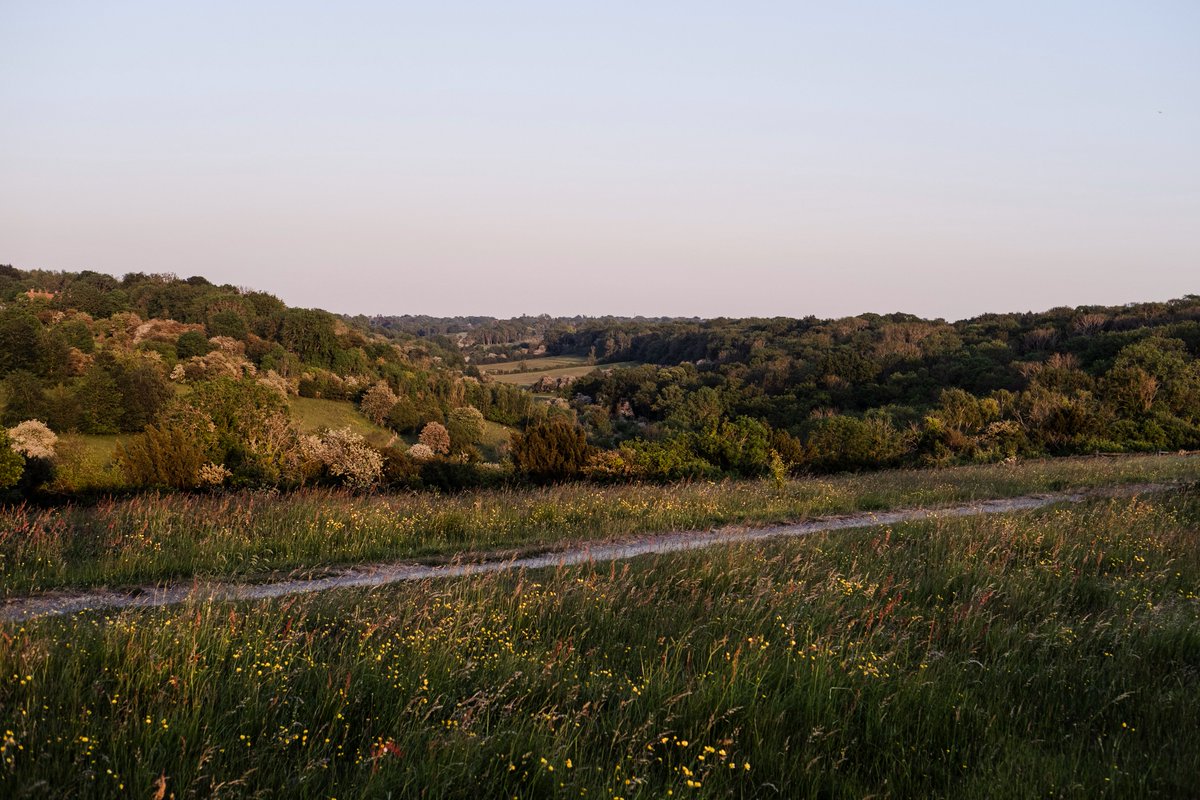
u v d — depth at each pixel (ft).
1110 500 55.62
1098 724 19.17
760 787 15.48
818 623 25.13
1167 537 39.93
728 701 18.28
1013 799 15.05
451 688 18.74
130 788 13.55
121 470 75.20
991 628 25.55
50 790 13.04
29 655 17.39
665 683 19.36
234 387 84.07
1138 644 23.91
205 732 15.35
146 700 16.66
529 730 16.76
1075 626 26.23
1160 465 82.48
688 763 16.22
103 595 28.89
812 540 40.04
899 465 103.24
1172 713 19.24
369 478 78.02
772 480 68.23
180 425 77.36
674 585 30.45
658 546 40.34
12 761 13.42
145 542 34.81
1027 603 28.68
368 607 25.67
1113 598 29.37
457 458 94.07
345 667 19.29
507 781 14.90
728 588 29.91
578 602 26.55
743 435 94.43
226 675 18.63
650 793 14.65
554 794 14.38
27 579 29.96
